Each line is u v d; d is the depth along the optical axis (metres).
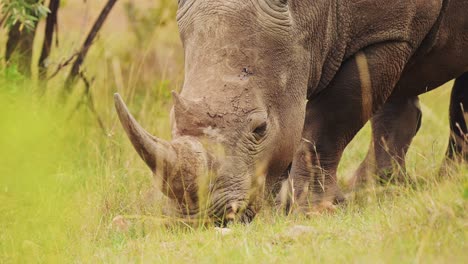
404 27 14.15
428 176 14.88
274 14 12.41
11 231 11.63
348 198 14.70
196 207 11.80
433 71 15.38
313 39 13.28
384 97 14.53
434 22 14.59
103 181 14.80
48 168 8.59
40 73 17.91
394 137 16.59
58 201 12.07
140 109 19.52
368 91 14.24
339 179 16.88
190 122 11.75
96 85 19.48
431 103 20.66
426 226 10.02
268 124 12.38
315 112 14.71
